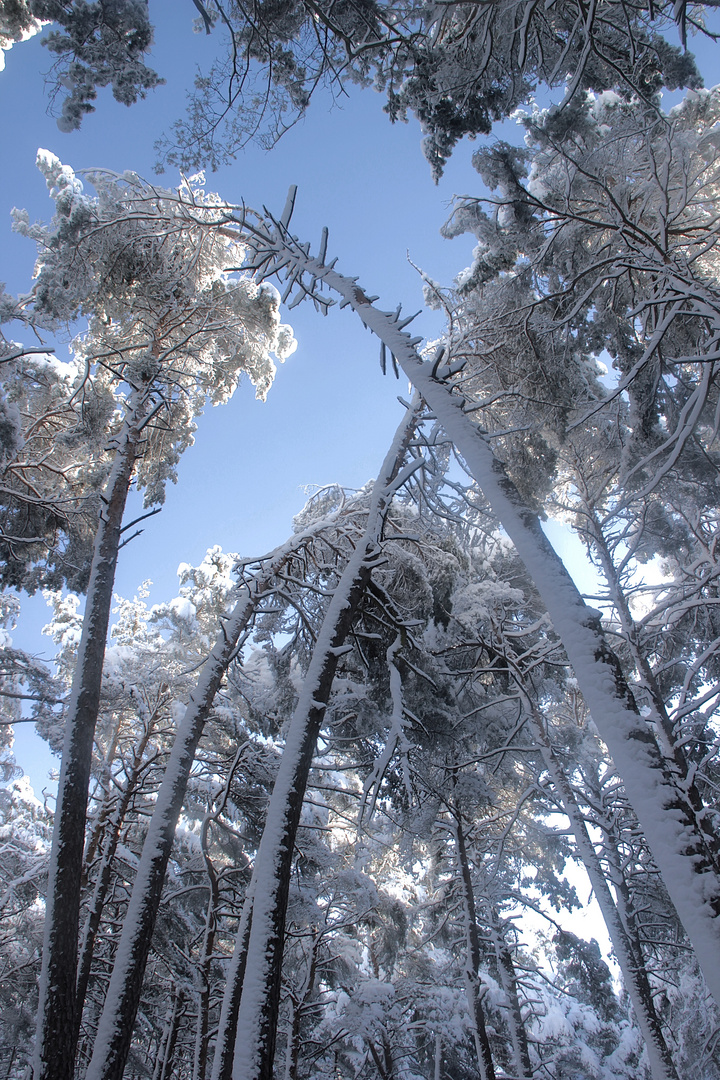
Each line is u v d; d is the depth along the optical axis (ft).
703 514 39.88
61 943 24.26
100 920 38.04
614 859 39.78
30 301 41.04
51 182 40.29
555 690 46.68
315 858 42.34
